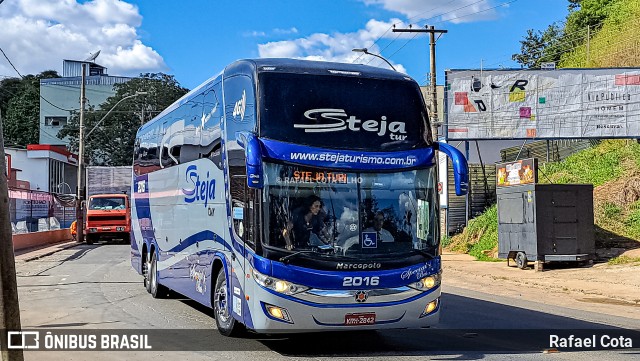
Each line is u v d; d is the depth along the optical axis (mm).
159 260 14188
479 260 24531
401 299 8320
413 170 8758
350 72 8875
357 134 8594
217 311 10016
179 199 12523
